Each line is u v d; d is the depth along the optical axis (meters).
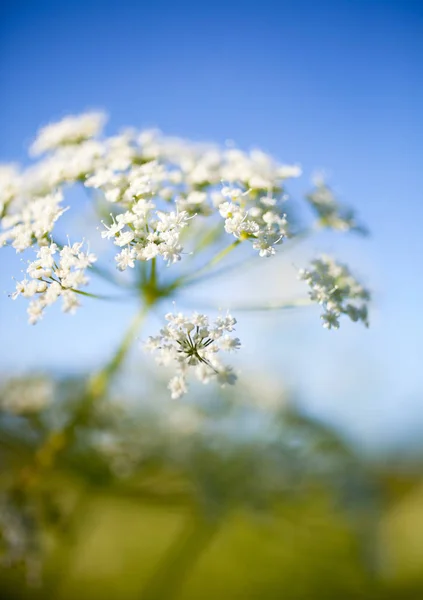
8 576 0.17
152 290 0.16
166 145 0.17
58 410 0.17
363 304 0.15
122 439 0.17
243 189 0.15
